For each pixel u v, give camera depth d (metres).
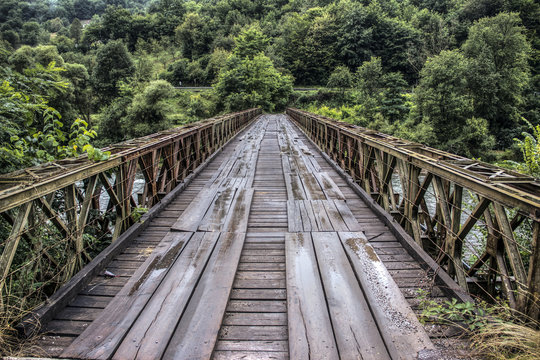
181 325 2.04
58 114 4.06
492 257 2.45
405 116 27.66
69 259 2.59
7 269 1.98
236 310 2.27
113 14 75.06
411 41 52.91
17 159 3.58
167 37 75.06
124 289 2.43
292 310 2.18
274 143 11.39
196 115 33.19
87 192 2.91
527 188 2.20
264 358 1.82
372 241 3.46
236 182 5.79
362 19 54.38
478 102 25.84
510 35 27.62
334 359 1.75
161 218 4.16
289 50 58.31
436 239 3.40
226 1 84.00
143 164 4.12
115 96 34.75
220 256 2.98
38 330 2.04
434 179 2.93
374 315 2.10
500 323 1.84
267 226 3.81
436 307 2.28
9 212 2.31
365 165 5.11
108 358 1.75
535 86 32.09
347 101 42.06
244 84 33.88
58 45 69.12
